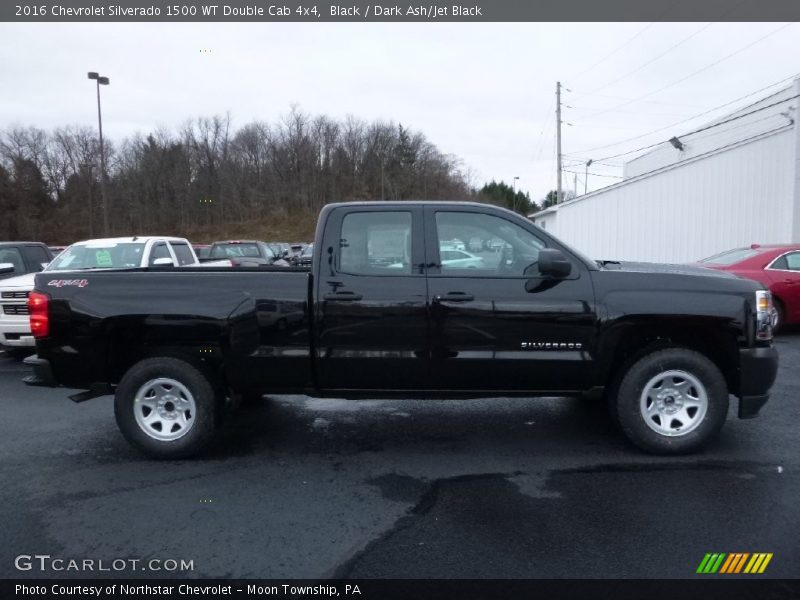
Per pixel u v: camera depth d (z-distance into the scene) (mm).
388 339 4512
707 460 4492
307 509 3795
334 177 78688
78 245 9844
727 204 16703
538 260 4309
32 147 64438
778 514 3590
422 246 4566
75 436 5363
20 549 3336
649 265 5215
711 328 4496
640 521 3529
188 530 3529
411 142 80250
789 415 5582
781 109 18094
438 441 5086
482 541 3336
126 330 4695
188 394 4668
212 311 4566
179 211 74062
